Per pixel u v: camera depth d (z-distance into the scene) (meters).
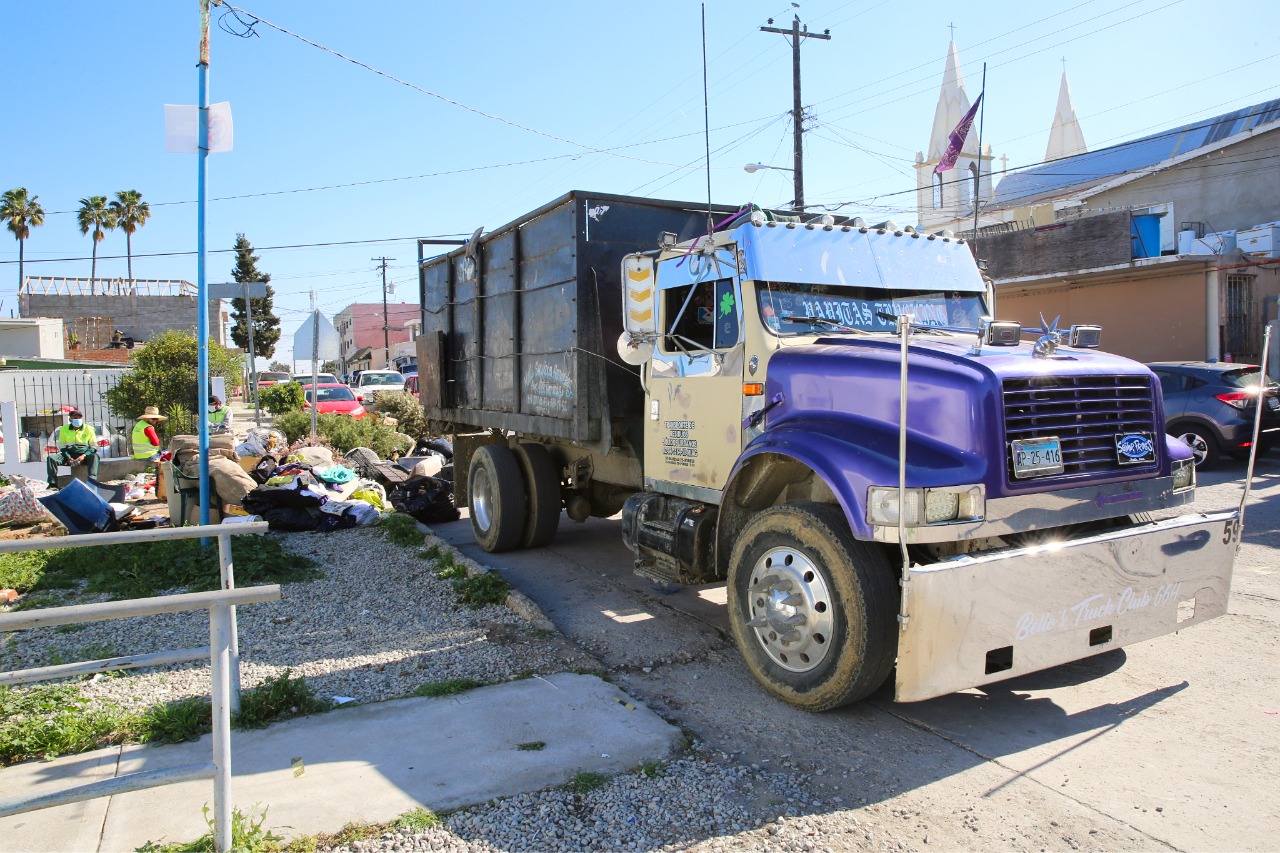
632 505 6.12
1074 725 4.28
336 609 6.42
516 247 7.79
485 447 8.86
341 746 3.94
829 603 4.16
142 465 15.05
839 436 4.30
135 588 6.91
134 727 4.14
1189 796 3.57
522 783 3.59
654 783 3.64
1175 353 19.58
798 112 24.36
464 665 5.13
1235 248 20.92
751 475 4.95
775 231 5.28
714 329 5.50
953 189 34.31
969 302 5.81
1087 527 4.62
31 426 17.78
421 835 3.20
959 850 3.20
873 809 3.48
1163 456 4.62
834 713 4.44
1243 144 25.41
